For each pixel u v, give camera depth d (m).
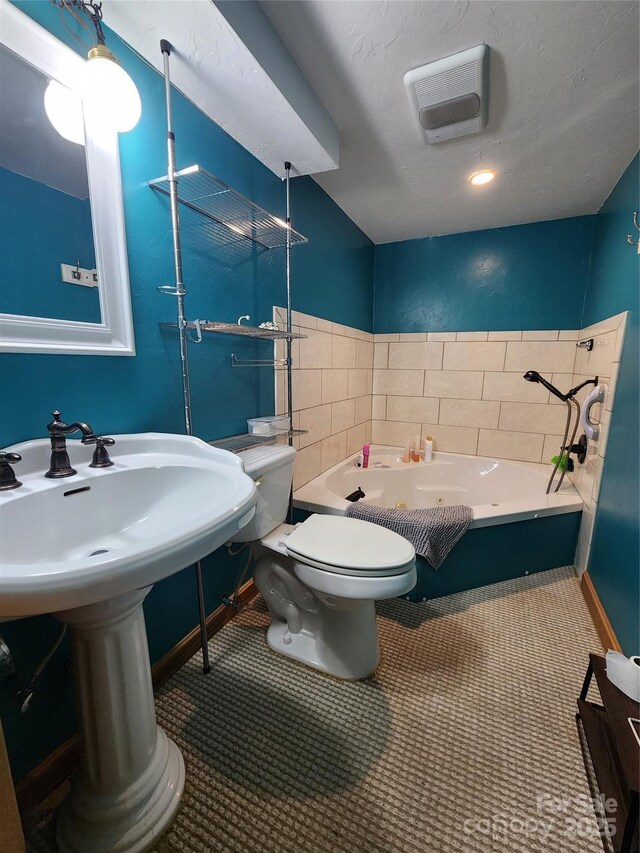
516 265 2.41
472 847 0.80
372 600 1.14
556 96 1.24
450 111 1.27
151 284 1.07
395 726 1.07
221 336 1.35
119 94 0.78
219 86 1.05
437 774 0.94
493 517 1.72
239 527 0.67
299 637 1.34
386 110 1.31
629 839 0.72
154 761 0.86
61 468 0.77
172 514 0.86
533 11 0.94
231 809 0.86
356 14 0.96
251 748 1.00
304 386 1.90
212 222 1.28
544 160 1.63
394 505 2.45
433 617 1.56
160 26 0.86
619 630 1.31
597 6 0.92
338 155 1.46
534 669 1.29
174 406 1.16
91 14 0.75
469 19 0.96
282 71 1.06
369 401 2.87
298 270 1.79
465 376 2.62
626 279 1.59
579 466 2.06
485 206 2.12
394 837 0.81
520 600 1.68
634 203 1.55
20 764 0.83
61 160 0.82
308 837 0.81
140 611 0.81
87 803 0.78
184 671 1.25
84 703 0.76
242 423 1.49
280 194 1.59
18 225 0.76
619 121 1.36
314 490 1.90
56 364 0.85
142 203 1.02
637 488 1.27
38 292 0.80
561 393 2.26
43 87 0.78
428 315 2.68
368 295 2.70
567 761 0.97
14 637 0.79
